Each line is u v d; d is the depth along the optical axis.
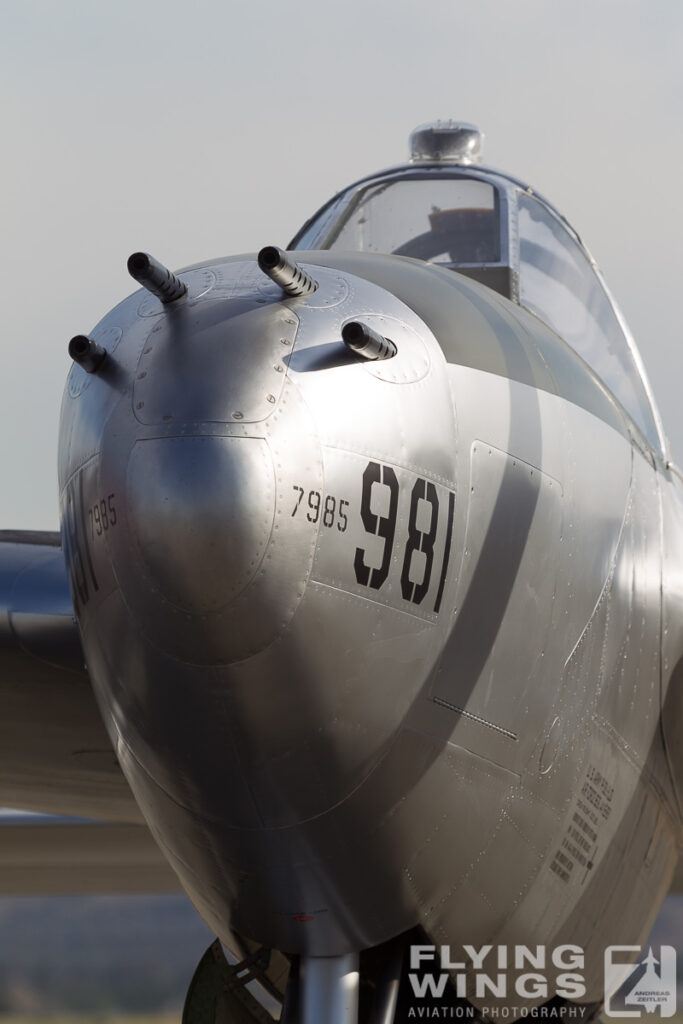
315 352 11.23
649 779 14.60
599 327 18.75
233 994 13.66
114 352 11.59
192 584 10.64
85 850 31.56
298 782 11.38
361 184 20.75
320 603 10.88
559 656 12.87
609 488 13.72
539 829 13.10
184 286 11.56
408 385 11.55
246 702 10.98
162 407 10.97
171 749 11.41
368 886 12.15
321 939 12.50
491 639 12.11
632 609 13.88
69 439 11.81
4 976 63.78
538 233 19.44
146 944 65.69
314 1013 12.57
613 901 14.61
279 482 10.71
